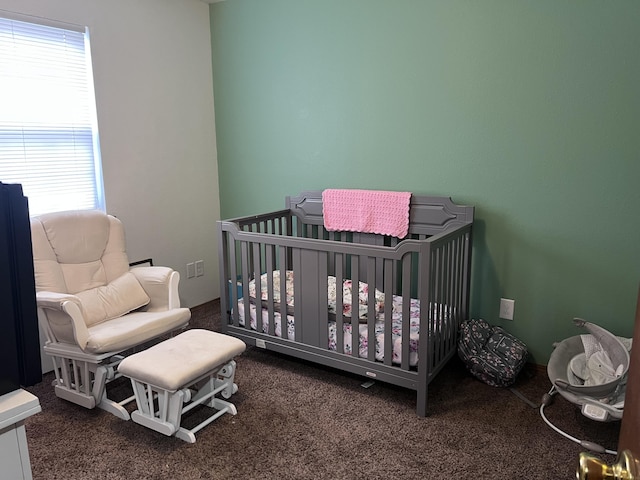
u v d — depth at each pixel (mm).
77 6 2877
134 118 3283
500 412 2314
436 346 2393
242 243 2828
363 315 2533
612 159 2391
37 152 2811
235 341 2316
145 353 2174
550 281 2658
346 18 3074
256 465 1943
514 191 2682
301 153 3467
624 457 647
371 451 2025
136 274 2867
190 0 3578
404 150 3014
